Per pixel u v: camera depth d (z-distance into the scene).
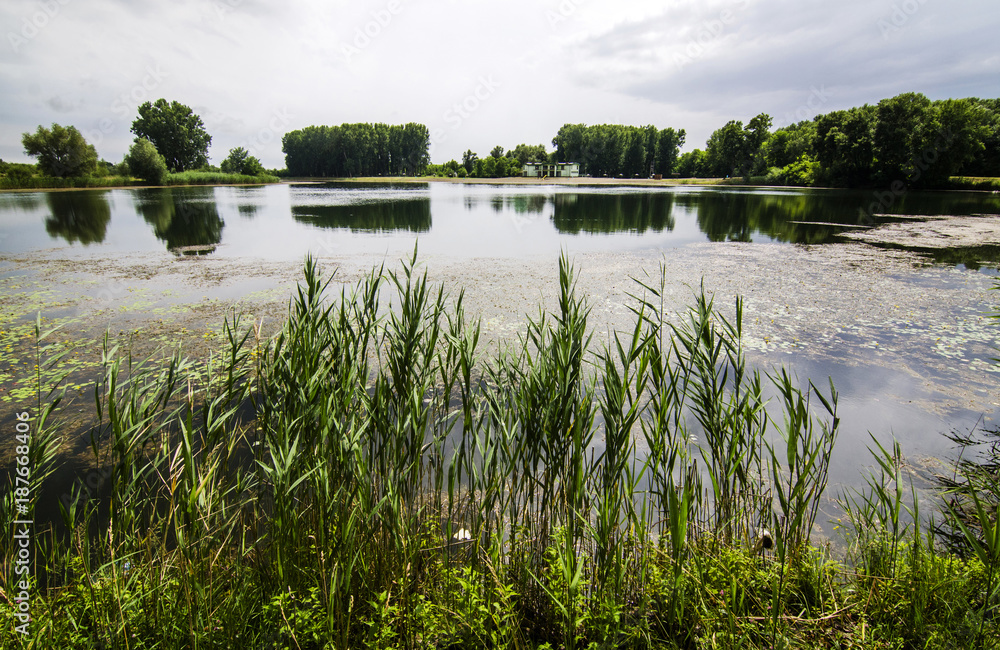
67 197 31.56
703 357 2.60
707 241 15.62
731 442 2.46
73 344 6.18
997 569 1.97
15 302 8.12
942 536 2.78
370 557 2.22
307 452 2.44
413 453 2.45
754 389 2.58
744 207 27.95
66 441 3.96
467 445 3.75
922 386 5.12
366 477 2.18
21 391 4.85
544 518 2.46
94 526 2.92
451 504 2.30
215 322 7.11
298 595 2.02
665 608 2.12
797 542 2.40
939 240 15.62
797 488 2.33
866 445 3.98
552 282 9.72
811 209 26.41
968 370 5.54
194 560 1.99
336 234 16.75
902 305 8.16
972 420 4.42
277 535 2.10
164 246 14.10
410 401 2.45
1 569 2.11
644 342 2.34
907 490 3.37
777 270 11.07
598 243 15.15
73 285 9.38
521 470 3.18
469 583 2.02
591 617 1.97
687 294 8.88
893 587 2.13
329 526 2.18
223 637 1.86
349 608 1.86
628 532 2.30
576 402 2.32
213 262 11.70
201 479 1.98
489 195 38.22
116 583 1.98
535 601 2.26
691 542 2.39
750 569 2.24
